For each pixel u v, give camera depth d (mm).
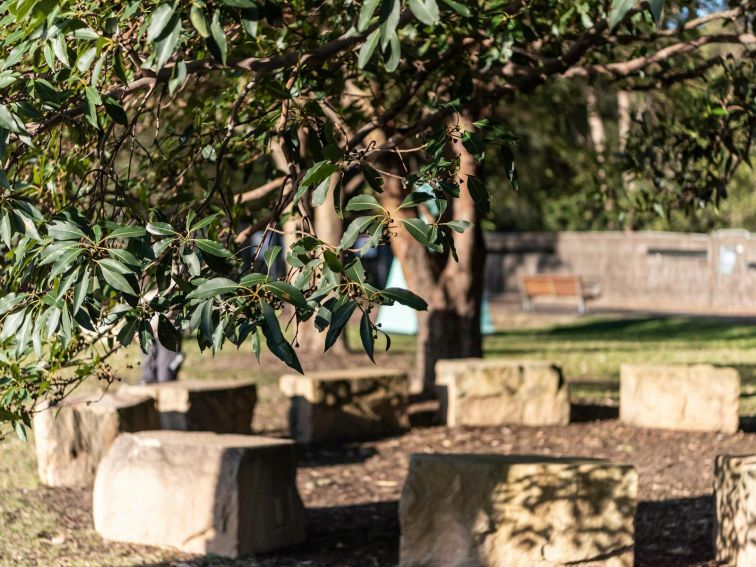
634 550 6762
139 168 5305
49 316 3137
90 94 3184
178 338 3385
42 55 3686
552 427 11625
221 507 6629
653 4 2219
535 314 31031
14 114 3164
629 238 36469
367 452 10641
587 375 16828
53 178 4297
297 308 2994
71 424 8578
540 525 6047
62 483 8555
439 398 12219
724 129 7152
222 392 10594
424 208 13953
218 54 2850
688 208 7934
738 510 6059
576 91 17422
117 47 3432
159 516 6801
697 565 6281
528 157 20875
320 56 3908
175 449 6836
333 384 11289
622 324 27391
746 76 7270
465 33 5891
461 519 6121
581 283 31031
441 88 7746
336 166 3006
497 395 11703
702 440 10719
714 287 33969
